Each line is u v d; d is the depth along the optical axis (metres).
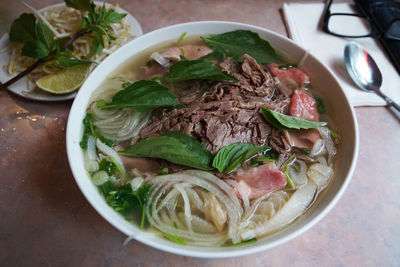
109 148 0.24
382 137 0.29
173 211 0.22
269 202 0.22
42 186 0.25
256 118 0.24
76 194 0.25
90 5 0.30
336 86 0.25
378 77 0.31
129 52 0.28
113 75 0.28
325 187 0.23
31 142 0.27
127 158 0.24
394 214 0.25
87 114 0.25
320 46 0.33
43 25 0.30
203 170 0.22
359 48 0.32
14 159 0.26
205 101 0.25
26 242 0.22
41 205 0.24
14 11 0.36
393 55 0.33
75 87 0.29
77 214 0.24
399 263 0.23
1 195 0.24
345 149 0.23
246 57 0.27
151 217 0.21
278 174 0.22
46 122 0.28
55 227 0.23
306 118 0.26
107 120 0.25
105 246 0.22
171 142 0.22
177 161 0.22
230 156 0.23
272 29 0.36
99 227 0.23
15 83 0.29
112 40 0.31
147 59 0.29
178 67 0.25
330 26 0.35
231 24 0.29
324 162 0.24
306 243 0.23
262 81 0.26
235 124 0.24
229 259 0.22
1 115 0.28
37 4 0.37
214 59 0.29
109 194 0.22
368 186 0.26
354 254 0.23
